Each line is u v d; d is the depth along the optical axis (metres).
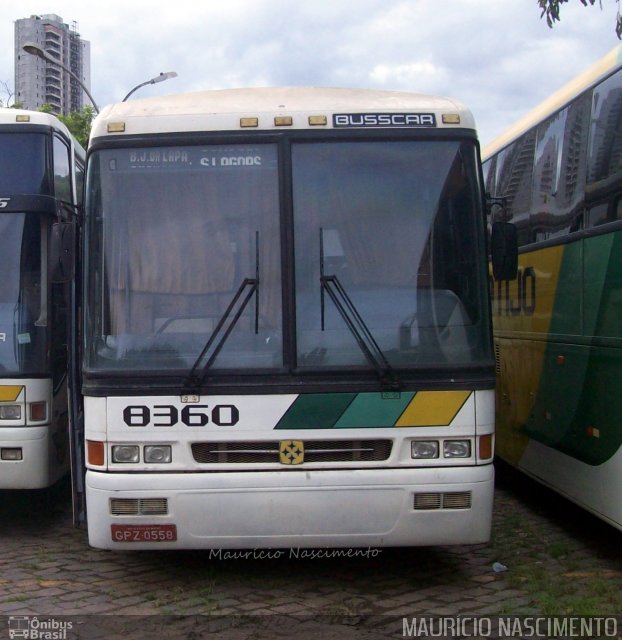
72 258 6.25
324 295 5.94
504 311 9.20
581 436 6.99
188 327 5.92
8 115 7.96
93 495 5.84
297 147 6.11
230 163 6.10
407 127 6.18
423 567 6.76
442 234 6.07
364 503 5.77
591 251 6.77
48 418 7.70
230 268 5.98
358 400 5.81
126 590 6.24
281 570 6.69
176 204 6.07
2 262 7.77
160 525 5.78
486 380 5.89
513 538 7.65
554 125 7.84
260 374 5.80
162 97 6.46
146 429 5.79
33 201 7.82
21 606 5.90
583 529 7.96
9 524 8.32
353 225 6.04
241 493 5.75
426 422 5.82
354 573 6.62
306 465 5.79
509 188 9.11
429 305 5.96
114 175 6.12
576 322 7.08
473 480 5.80
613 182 6.39
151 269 6.01
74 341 6.82
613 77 6.62
